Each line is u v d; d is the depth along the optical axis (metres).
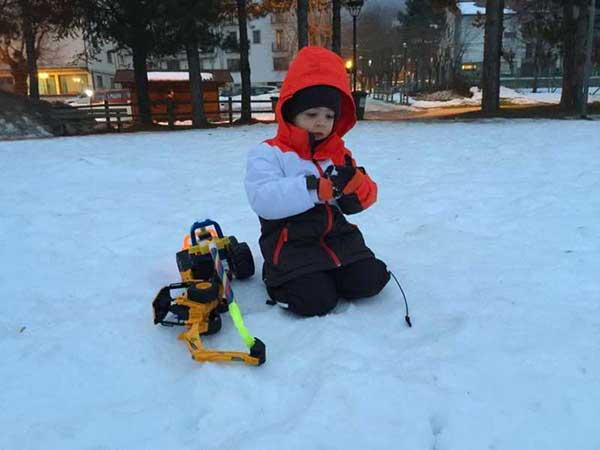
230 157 7.96
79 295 2.70
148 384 1.90
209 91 23.41
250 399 1.75
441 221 3.88
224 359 1.94
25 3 15.79
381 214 4.13
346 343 2.05
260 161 2.45
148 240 3.64
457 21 46.00
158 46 15.85
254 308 2.52
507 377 1.81
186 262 2.64
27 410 1.76
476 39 49.59
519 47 45.47
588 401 1.67
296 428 1.56
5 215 4.39
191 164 7.29
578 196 4.51
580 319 2.23
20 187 5.71
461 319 2.24
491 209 4.19
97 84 54.56
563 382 1.77
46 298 2.66
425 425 1.58
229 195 5.07
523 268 2.86
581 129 10.65
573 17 17.17
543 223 3.73
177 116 18.11
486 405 1.66
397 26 54.31
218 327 2.21
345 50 51.97
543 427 1.57
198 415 1.68
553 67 38.59
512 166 6.31
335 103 2.45
